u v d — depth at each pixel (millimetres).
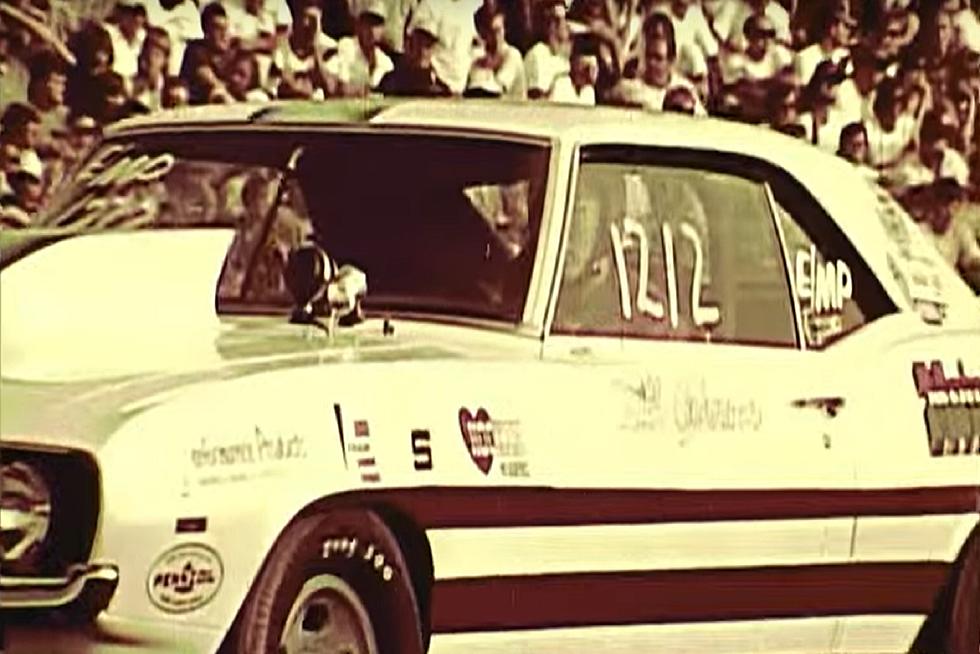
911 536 21344
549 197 19938
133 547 17844
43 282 18609
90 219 19328
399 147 19922
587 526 19547
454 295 19516
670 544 19953
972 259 22281
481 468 19141
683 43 21453
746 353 20531
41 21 19484
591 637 19562
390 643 18828
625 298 20031
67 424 17938
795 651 20719
